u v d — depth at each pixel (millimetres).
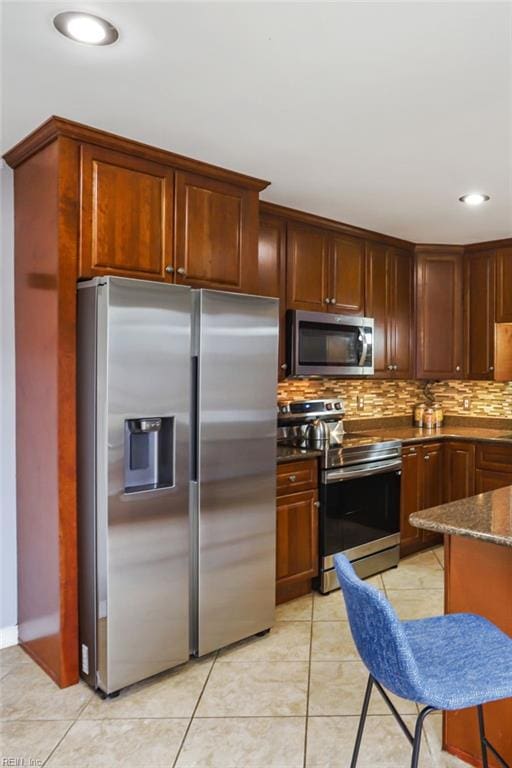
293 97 2078
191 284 2695
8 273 2695
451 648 1465
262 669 2512
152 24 1630
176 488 2434
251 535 2725
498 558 1798
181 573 2463
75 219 2324
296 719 2148
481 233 4059
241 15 1587
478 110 2184
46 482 2430
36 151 2436
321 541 3305
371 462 3564
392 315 4227
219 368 2570
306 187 3072
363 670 2496
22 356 2641
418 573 3662
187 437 2471
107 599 2234
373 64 1849
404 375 4352
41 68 1871
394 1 1527
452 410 4895
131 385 2273
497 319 4266
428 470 4113
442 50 1765
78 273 2336
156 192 2572
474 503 1983
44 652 2496
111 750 1976
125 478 2391
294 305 3520
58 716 2166
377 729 2090
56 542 2361
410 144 2512
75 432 2363
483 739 1626
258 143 2492
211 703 2254
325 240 3729
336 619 3002
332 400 4031
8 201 2682
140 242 2512
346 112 2201
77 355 2369
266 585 2807
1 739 2033
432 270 4430
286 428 3680
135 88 2010
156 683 2398
